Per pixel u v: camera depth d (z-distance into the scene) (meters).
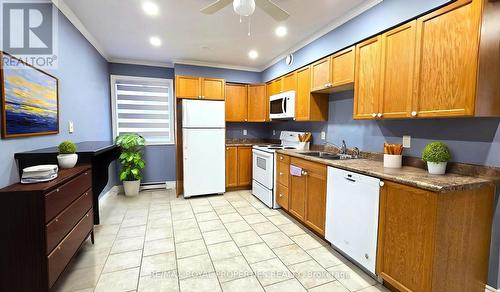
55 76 2.29
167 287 1.81
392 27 2.10
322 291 1.77
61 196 1.68
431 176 1.71
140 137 4.09
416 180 1.57
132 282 1.86
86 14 2.60
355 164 2.24
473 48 1.49
